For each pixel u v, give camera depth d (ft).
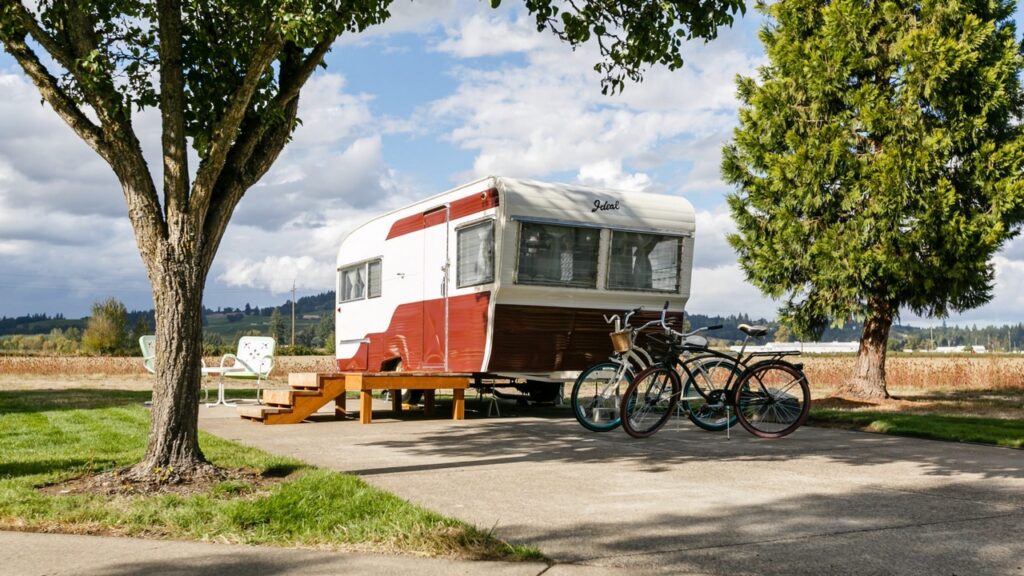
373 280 47.11
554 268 36.14
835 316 47.37
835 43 46.60
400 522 15.01
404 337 43.19
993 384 61.57
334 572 12.45
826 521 16.03
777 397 30.60
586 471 22.15
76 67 19.06
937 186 43.45
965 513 16.75
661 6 23.65
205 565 12.80
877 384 47.88
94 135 19.45
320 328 453.99
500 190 34.86
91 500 17.24
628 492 19.02
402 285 43.37
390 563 12.96
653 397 30.45
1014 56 44.14
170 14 19.38
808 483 20.29
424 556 13.43
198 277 19.98
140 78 20.49
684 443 28.58
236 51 20.97
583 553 13.71
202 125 20.72
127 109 19.35
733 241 51.83
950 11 44.06
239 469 20.83
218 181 20.48
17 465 21.49
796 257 48.73
